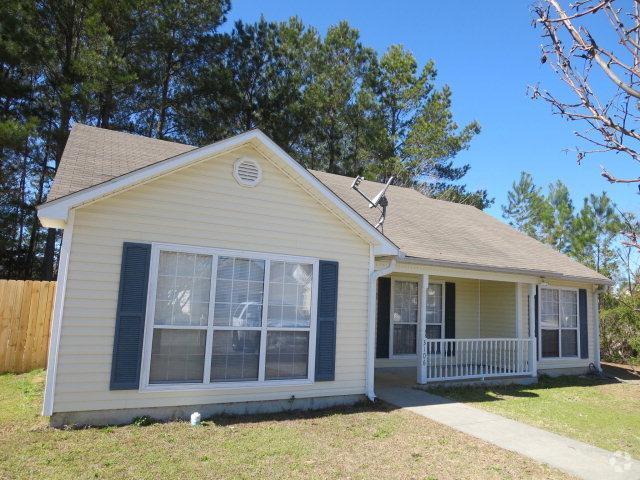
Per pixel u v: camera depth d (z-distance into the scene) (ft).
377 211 41.37
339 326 28.07
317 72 87.76
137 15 63.77
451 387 34.53
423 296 34.37
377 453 20.04
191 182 24.45
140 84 66.33
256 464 17.93
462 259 35.78
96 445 18.95
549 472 19.01
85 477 15.87
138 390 22.25
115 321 22.04
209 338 24.11
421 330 34.14
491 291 44.91
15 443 18.75
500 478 18.06
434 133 94.89
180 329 23.57
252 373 25.16
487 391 34.99
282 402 25.76
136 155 30.22
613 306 58.08
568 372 45.16
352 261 28.89
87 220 22.02
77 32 59.36
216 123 72.84
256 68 78.69
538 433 24.48
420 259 32.45
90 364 21.45
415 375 37.22
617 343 58.85
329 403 27.22
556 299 45.75
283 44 84.17
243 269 25.50
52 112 55.83
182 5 69.92
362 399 28.30
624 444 23.50
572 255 81.82
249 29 79.66
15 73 57.26
